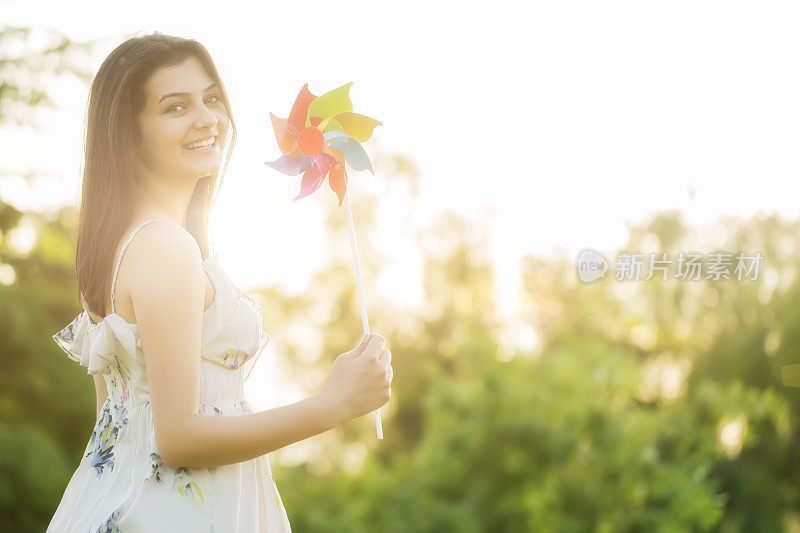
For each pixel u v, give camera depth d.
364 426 20.94
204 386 1.89
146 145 1.95
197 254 1.82
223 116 2.04
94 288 1.93
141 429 1.87
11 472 10.52
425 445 12.36
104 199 1.91
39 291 12.20
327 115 2.22
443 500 11.52
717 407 11.97
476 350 12.05
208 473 1.86
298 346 22.14
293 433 1.80
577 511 10.87
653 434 11.41
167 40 1.95
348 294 22.14
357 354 1.90
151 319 1.74
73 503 2.00
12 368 11.64
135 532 1.79
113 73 1.92
